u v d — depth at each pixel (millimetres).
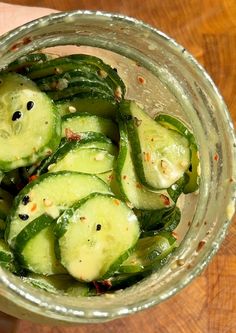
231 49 424
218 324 381
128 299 249
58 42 270
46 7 413
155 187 274
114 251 261
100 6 421
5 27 367
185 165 281
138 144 271
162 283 258
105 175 271
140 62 287
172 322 378
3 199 262
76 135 270
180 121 292
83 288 261
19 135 261
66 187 259
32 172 265
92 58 284
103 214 260
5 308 276
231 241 391
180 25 426
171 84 287
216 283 386
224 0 433
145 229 281
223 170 279
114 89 291
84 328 372
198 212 282
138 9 425
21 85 268
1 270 233
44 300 234
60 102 276
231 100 412
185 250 273
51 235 254
